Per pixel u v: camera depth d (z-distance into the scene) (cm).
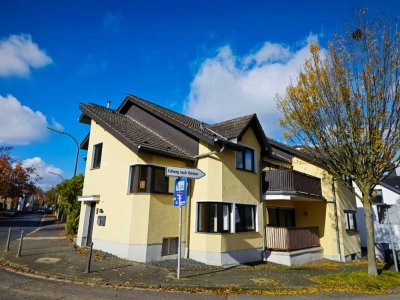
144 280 864
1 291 701
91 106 1677
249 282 933
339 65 1111
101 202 1358
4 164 4212
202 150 1339
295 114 1201
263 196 1545
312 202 1858
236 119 1594
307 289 891
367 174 1107
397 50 1031
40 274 877
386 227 2431
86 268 945
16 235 1858
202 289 824
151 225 1172
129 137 1275
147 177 1217
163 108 1847
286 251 1412
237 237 1320
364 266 1493
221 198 1291
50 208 8788
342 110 1105
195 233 1273
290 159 1972
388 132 1038
